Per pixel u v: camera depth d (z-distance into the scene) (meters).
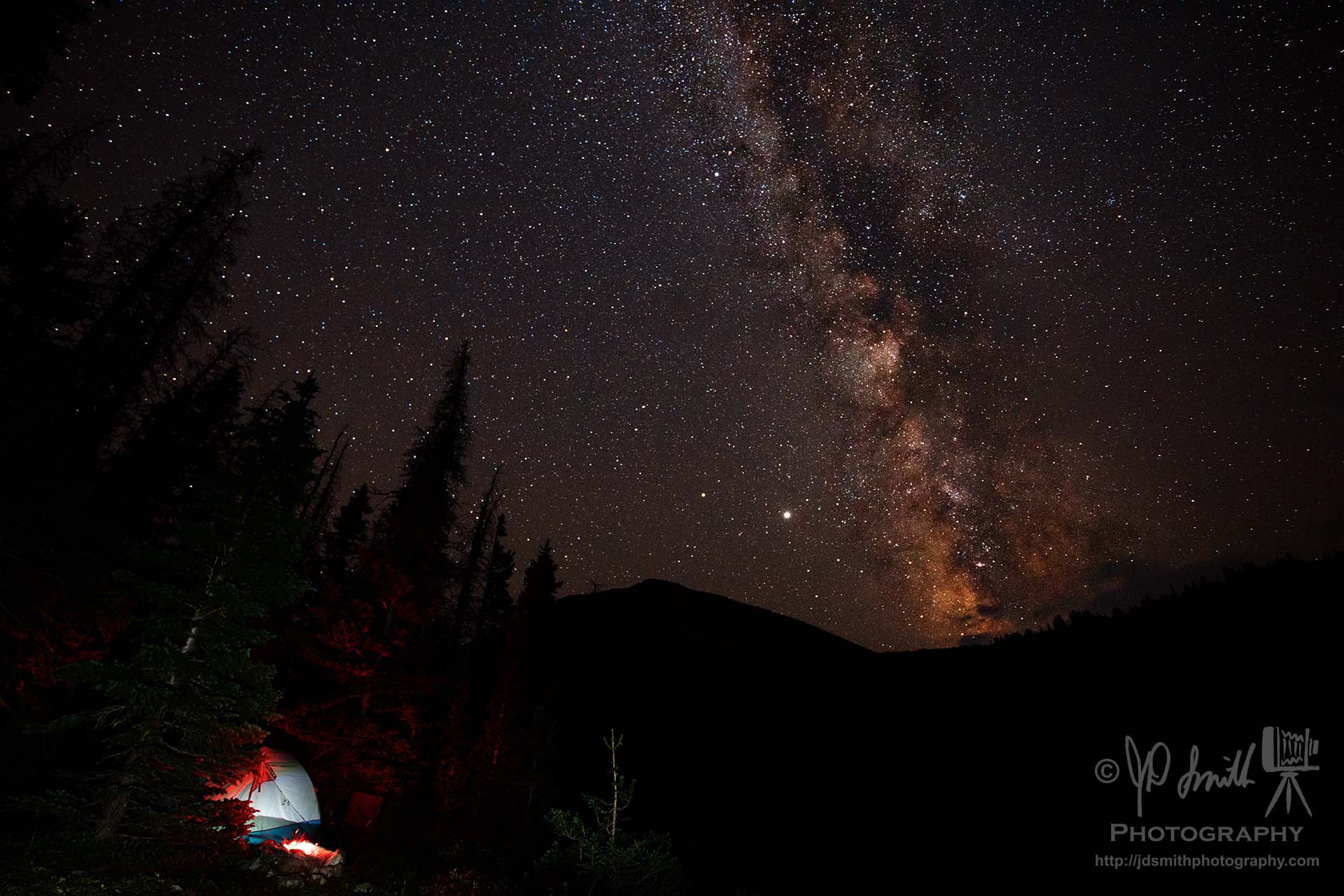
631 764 28.89
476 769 23.97
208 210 15.68
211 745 8.41
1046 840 11.70
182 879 7.21
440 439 28.11
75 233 13.23
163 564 8.91
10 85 8.77
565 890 10.05
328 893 8.44
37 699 12.85
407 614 24.41
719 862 17.66
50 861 6.79
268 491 9.36
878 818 16.67
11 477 11.55
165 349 14.96
